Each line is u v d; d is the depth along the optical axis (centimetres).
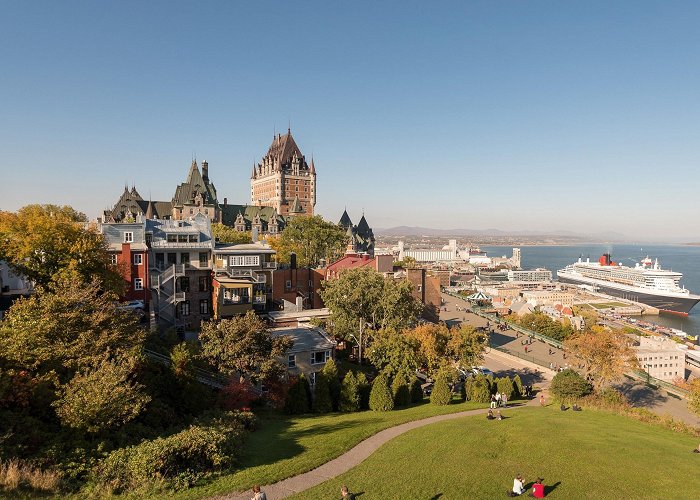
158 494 2267
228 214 19738
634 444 3466
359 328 6631
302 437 3453
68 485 2239
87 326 3331
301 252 12850
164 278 6475
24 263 4962
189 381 3734
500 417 4253
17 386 2647
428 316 10006
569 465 2995
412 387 5400
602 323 18750
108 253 5728
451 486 2612
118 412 2633
